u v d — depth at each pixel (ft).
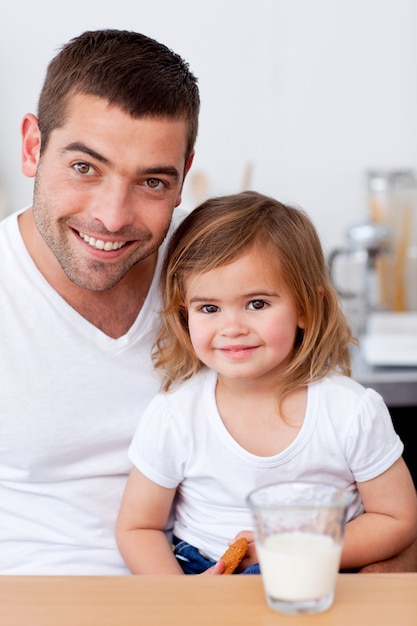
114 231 4.23
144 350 4.72
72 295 4.59
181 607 2.73
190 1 10.76
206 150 11.01
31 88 10.68
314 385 4.49
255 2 10.82
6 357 4.49
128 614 2.69
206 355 4.34
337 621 2.65
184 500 4.66
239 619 2.66
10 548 4.54
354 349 8.30
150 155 4.17
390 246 9.83
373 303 10.32
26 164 4.66
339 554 2.79
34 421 4.53
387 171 10.76
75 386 4.58
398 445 4.43
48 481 4.62
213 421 4.48
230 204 4.55
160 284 4.77
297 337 4.59
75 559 4.51
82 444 4.61
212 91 10.92
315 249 4.65
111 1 10.65
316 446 4.39
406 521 4.36
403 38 10.86
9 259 4.60
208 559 4.52
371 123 10.98
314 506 2.77
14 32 10.58
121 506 4.60
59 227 4.30
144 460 4.52
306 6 10.82
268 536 2.77
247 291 4.24
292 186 11.08
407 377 7.18
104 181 4.21
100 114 4.11
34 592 2.84
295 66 10.91
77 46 4.27
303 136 11.02
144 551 4.41
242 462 4.42
